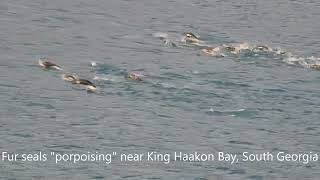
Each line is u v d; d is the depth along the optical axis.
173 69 125.56
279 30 170.88
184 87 115.75
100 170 81.38
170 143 91.81
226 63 133.12
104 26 157.12
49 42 138.50
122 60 128.88
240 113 106.31
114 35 149.50
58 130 92.75
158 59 131.62
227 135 96.81
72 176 79.12
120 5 182.38
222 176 82.50
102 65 124.25
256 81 123.31
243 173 84.00
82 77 116.69
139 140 92.00
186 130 97.12
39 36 142.62
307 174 85.62
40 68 119.38
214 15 180.75
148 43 144.50
